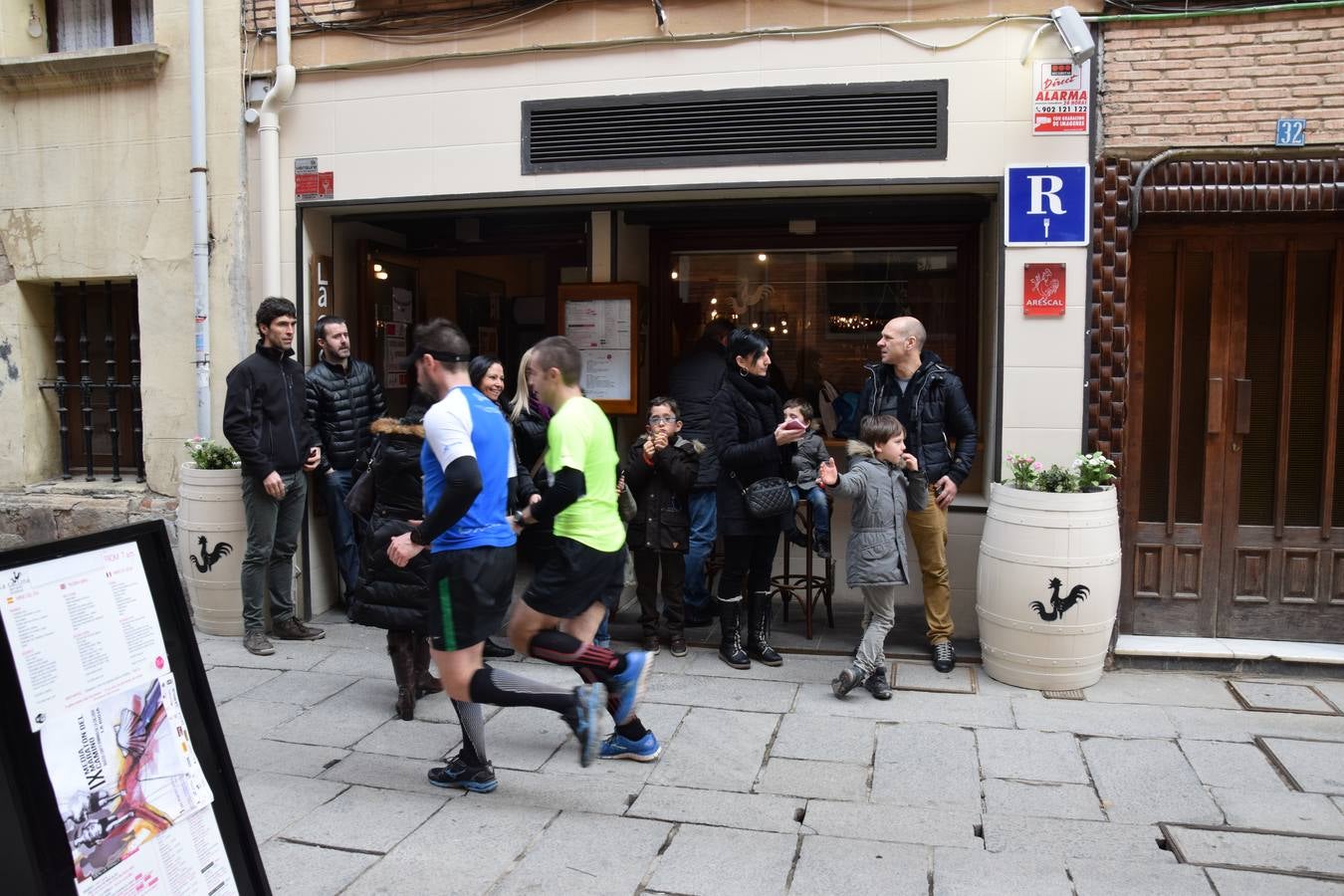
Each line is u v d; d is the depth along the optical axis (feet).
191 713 8.38
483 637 12.36
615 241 20.88
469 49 19.08
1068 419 17.20
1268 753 13.87
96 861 7.23
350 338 22.13
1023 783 13.03
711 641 19.06
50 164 21.77
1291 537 17.72
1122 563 18.12
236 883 8.36
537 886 10.56
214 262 20.74
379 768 13.65
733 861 11.07
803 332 21.80
